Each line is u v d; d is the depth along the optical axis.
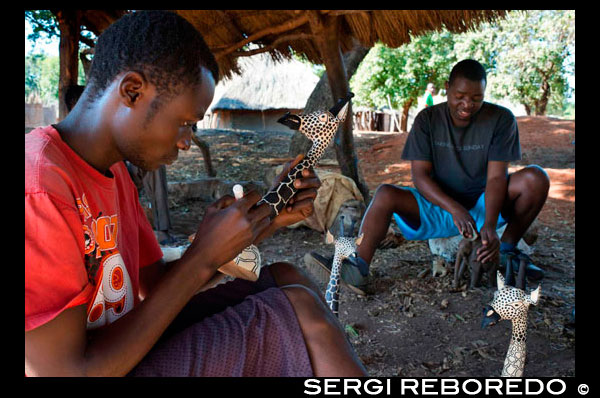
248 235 1.33
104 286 1.36
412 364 2.65
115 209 1.41
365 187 5.72
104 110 1.25
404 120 19.61
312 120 1.65
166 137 1.26
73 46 5.15
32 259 1.08
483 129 3.51
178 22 1.25
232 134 12.52
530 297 1.94
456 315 3.25
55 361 1.10
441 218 3.65
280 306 1.38
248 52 5.51
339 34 5.01
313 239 5.10
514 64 17.67
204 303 1.55
